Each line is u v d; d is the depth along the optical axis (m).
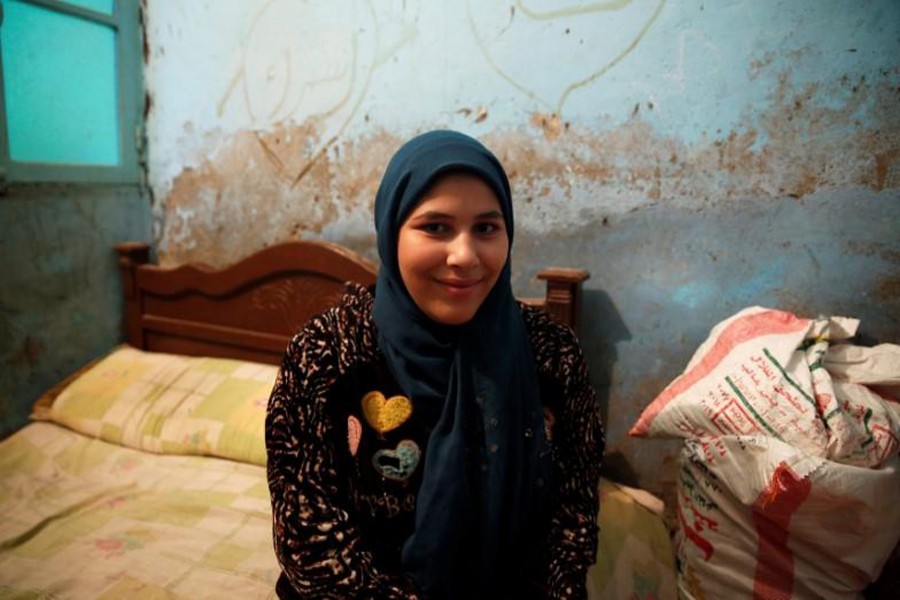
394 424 0.83
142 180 2.12
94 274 2.03
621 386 1.54
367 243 1.77
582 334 1.55
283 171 1.86
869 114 1.22
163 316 2.07
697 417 1.18
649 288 1.47
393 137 1.68
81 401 1.83
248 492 1.49
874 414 1.07
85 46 1.90
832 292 1.30
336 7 1.69
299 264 1.74
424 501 0.79
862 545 1.07
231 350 1.95
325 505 0.80
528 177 1.54
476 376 0.80
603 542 1.25
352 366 0.85
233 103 1.90
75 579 1.17
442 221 0.75
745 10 1.28
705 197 1.38
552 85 1.47
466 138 0.80
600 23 1.40
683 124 1.37
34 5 1.75
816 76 1.24
